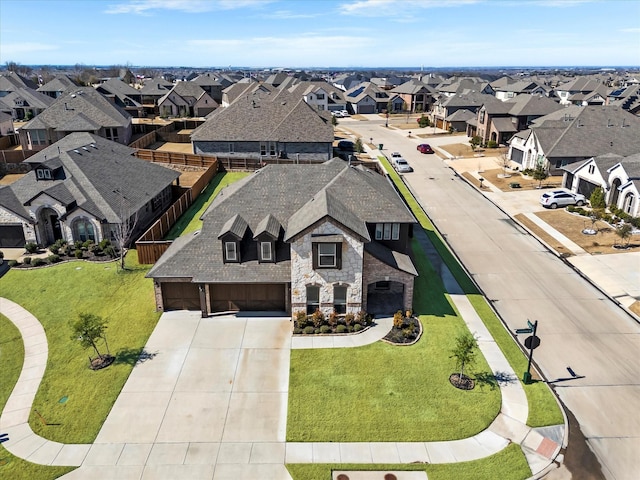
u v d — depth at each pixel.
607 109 61.41
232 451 18.52
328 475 17.48
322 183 30.31
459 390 21.70
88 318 23.19
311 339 25.50
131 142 73.19
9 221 37.44
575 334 26.55
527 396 21.44
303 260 25.50
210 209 29.28
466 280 32.53
